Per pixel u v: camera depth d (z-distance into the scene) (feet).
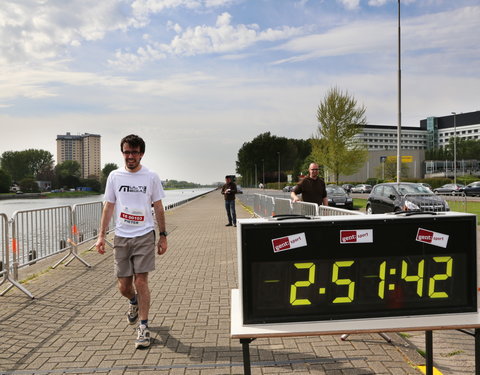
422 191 52.80
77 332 14.21
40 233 23.50
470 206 78.18
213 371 11.18
